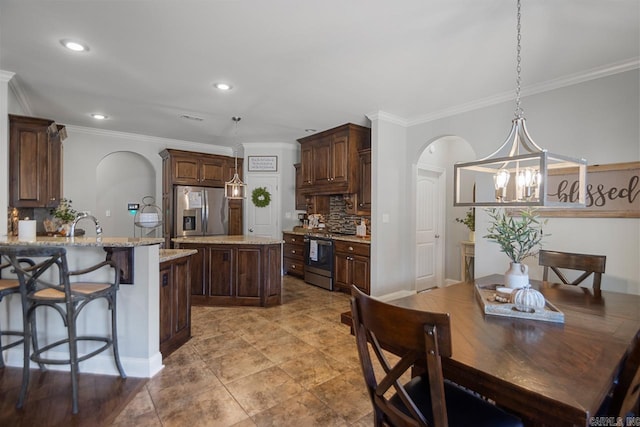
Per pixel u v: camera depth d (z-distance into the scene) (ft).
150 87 11.00
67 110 13.58
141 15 6.93
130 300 8.05
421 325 3.17
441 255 17.39
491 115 11.84
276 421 6.31
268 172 20.52
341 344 9.82
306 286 17.16
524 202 5.16
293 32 7.60
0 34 7.67
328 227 19.16
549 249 10.24
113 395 7.13
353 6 6.60
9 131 9.96
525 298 5.41
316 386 7.52
